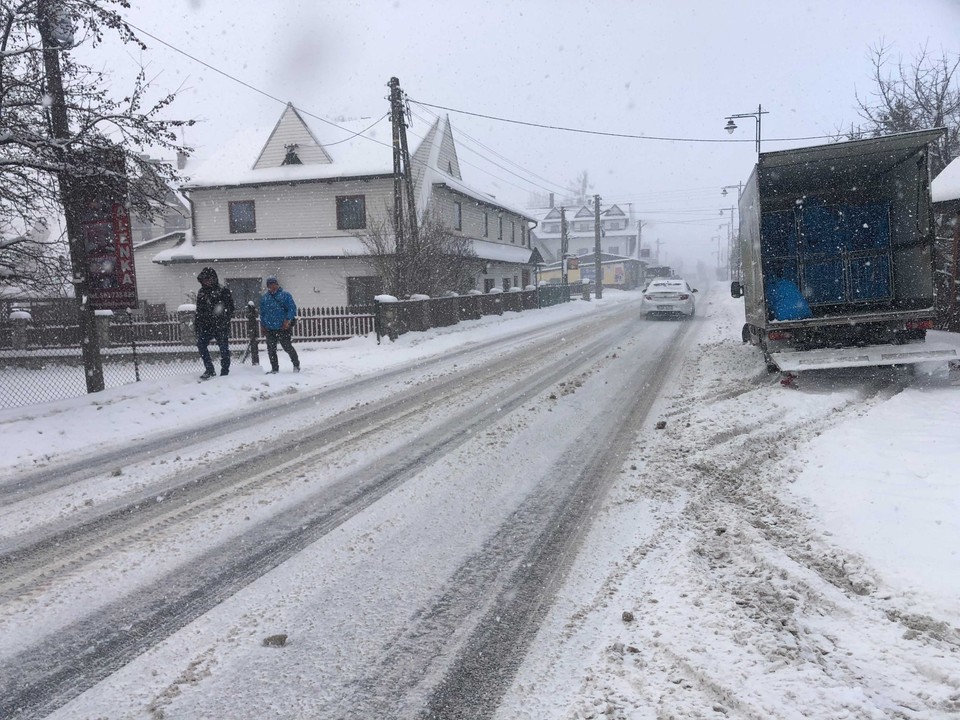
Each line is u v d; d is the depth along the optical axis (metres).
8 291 15.04
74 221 10.34
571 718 2.61
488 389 10.38
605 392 9.71
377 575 3.98
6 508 5.38
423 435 7.51
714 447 6.34
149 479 6.10
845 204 11.16
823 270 11.20
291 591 3.79
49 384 14.42
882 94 17.61
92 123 9.70
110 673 3.00
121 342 19.05
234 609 3.59
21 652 3.19
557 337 18.75
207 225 29.84
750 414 7.53
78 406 9.28
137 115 9.99
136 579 3.98
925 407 7.22
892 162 9.91
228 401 9.95
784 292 10.07
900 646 2.94
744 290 13.16
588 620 3.39
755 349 13.27
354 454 6.78
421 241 23.47
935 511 4.23
